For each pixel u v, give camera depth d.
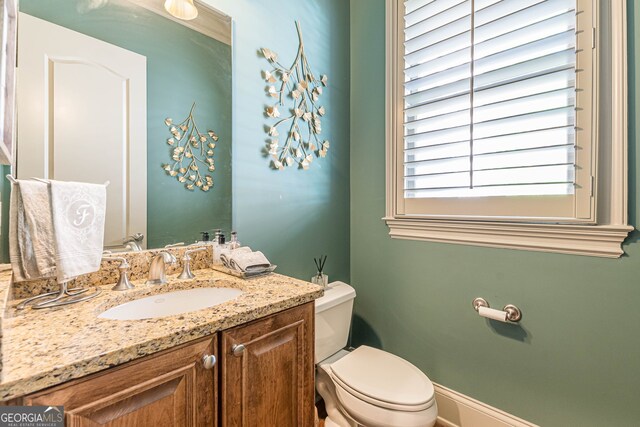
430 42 1.57
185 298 1.05
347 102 1.96
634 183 1.07
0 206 0.81
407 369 1.33
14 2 0.72
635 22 1.06
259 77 1.45
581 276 1.18
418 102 1.62
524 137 1.28
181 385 0.68
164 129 1.16
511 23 1.30
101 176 1.01
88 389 0.55
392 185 1.74
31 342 0.60
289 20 1.59
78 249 0.85
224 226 1.32
